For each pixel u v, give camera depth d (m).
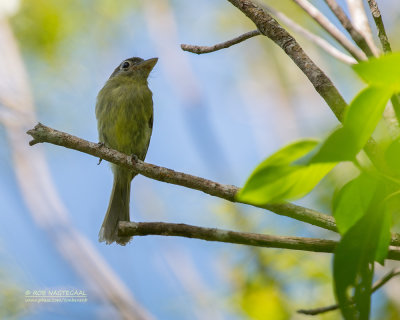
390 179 2.76
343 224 3.17
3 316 10.05
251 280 9.60
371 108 2.42
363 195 3.02
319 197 6.71
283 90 13.80
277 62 14.30
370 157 3.02
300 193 2.78
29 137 12.10
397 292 8.33
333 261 2.87
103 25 14.20
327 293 9.18
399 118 3.07
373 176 2.76
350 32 4.70
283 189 2.76
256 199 2.80
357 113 2.43
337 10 4.72
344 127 2.45
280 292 9.34
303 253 9.59
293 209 4.10
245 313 9.34
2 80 12.29
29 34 13.41
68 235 11.12
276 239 3.86
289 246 3.83
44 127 5.97
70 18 13.90
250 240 3.90
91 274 10.59
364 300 2.88
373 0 4.33
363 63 2.19
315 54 12.15
